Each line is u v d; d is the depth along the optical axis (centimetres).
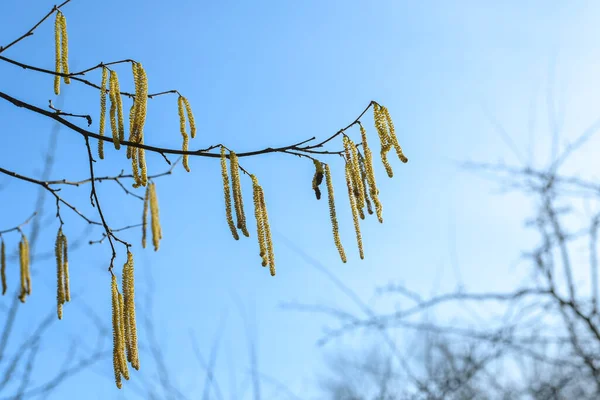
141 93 82
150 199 82
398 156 81
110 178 91
